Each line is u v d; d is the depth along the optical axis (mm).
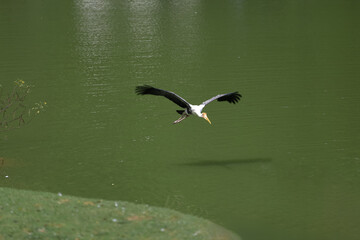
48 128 18812
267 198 13320
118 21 39719
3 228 9734
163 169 15336
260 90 22859
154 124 19344
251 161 15859
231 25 37281
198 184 14242
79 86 23672
